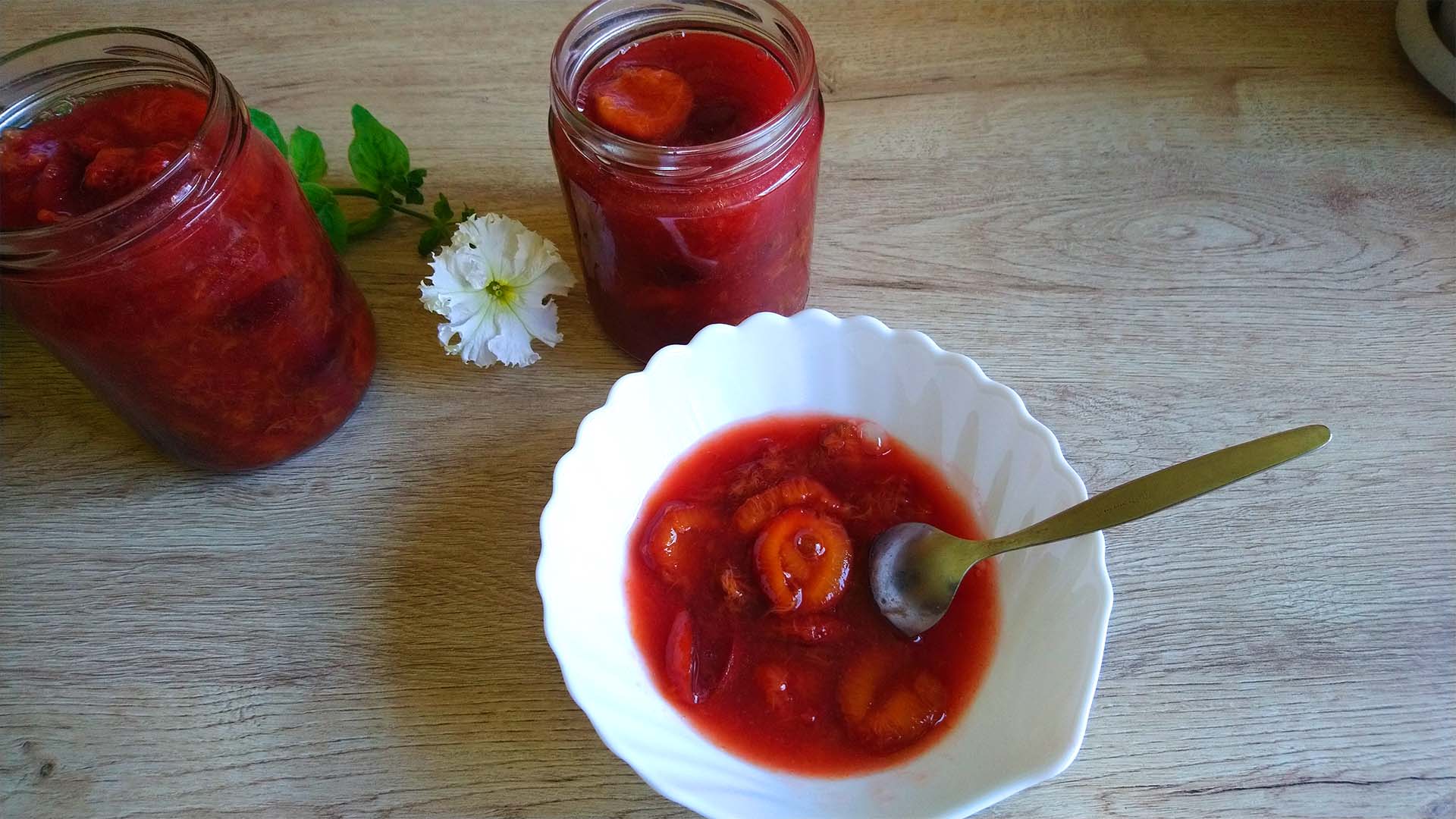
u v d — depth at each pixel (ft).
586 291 1.26
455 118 1.40
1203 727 0.95
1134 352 1.20
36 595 1.07
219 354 0.98
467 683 0.99
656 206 0.98
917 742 0.89
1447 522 1.07
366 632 1.03
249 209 0.94
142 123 0.97
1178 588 1.04
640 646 0.96
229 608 1.05
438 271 1.13
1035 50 1.47
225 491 1.13
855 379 1.07
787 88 1.05
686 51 1.09
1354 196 1.32
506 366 1.22
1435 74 1.37
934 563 0.94
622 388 1.01
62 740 0.98
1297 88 1.42
